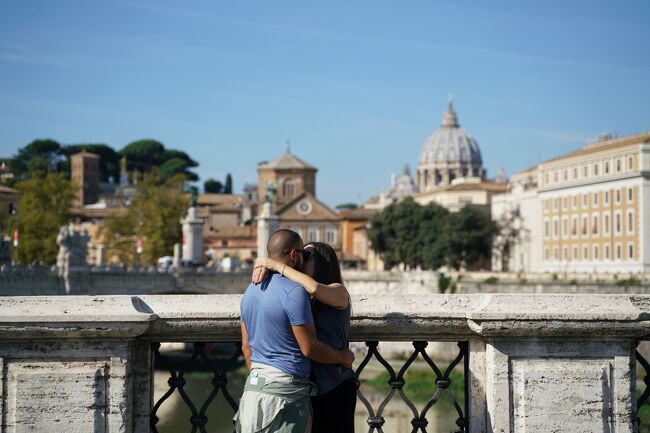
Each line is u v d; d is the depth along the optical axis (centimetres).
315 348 925
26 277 8931
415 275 10481
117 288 9775
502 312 998
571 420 1009
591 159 13588
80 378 970
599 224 13375
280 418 914
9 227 11388
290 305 920
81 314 962
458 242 13838
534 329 1002
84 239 9444
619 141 13512
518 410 1011
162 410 4506
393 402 5559
